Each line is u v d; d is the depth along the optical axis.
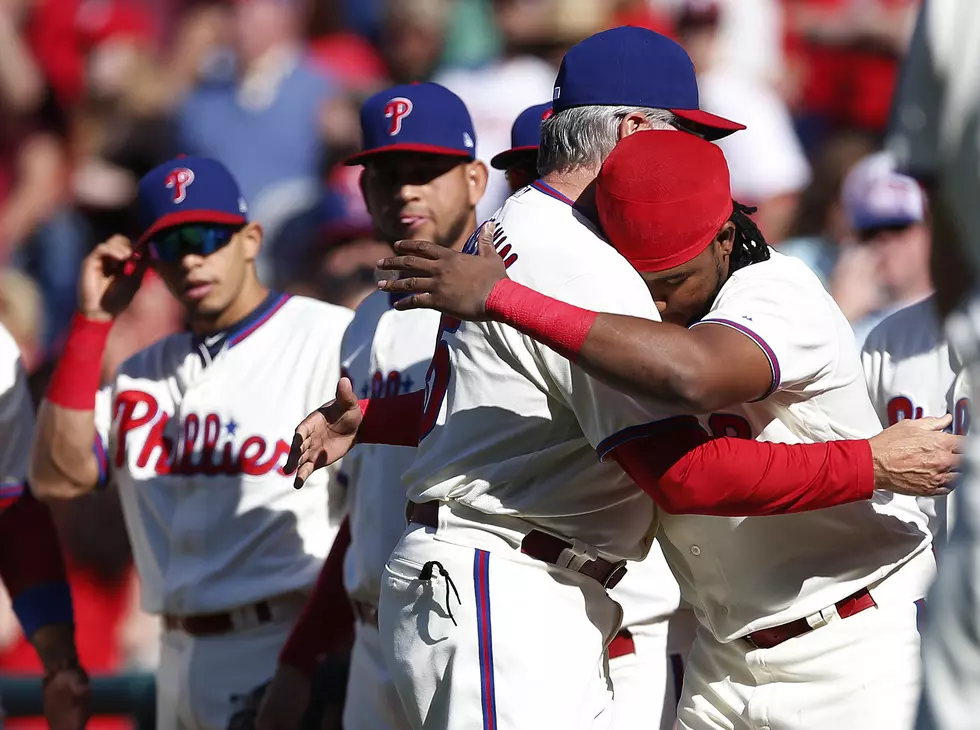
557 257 10.63
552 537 10.74
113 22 33.84
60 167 32.16
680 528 11.43
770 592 11.13
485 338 10.82
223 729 15.96
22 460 16.47
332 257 20.98
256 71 30.28
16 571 16.53
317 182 29.14
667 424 10.05
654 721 13.92
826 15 32.16
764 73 30.27
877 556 11.06
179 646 16.45
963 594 6.59
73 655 16.66
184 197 16.22
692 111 11.27
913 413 14.55
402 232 15.52
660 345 9.57
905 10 32.19
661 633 14.16
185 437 16.38
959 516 6.73
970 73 6.64
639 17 30.41
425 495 11.09
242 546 16.05
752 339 9.87
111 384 16.97
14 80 32.81
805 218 27.59
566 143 11.08
